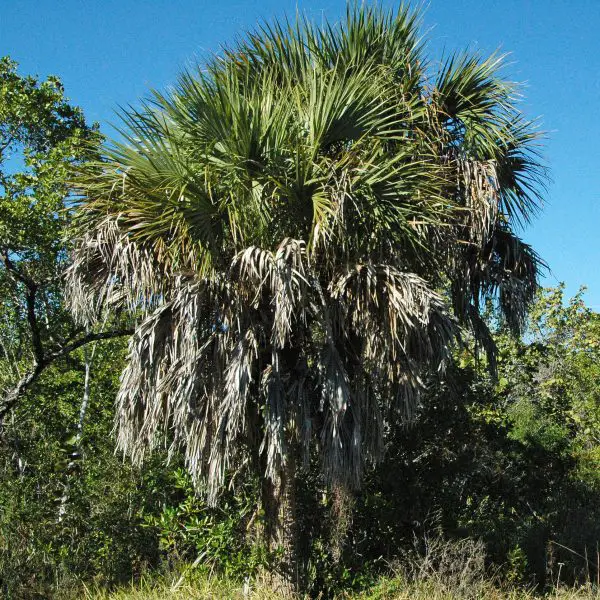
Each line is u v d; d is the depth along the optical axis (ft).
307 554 26.32
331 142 24.13
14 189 35.01
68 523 31.96
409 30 26.86
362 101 23.12
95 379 41.65
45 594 28.30
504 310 28.68
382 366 23.08
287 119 22.45
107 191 23.44
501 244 28.50
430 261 25.31
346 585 25.30
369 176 22.48
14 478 34.12
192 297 21.88
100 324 36.14
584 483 38.65
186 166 21.76
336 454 22.07
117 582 29.66
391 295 21.97
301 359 23.50
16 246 32.94
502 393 37.55
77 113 42.70
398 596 24.14
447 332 22.31
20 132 41.75
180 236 22.21
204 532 27.99
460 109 27.50
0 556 29.50
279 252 21.11
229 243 23.13
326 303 23.09
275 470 21.93
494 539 31.35
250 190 22.35
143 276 23.04
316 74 24.48
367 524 28.84
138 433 23.70
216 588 24.62
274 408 21.79
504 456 35.53
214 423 22.11
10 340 38.83
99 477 32.50
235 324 22.68
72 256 25.22
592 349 53.31
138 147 22.68
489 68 27.14
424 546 28.68
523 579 27.53
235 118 21.85
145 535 31.37
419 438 30.01
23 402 37.37
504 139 26.78
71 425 39.24
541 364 54.13
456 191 27.17
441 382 30.12
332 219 22.16
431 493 30.04
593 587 26.25
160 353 22.81
